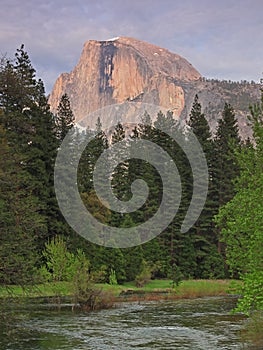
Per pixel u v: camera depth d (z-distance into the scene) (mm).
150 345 20047
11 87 43406
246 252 16984
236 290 16609
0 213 22547
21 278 21812
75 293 32906
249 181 17578
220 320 27812
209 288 46875
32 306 33688
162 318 28688
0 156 24984
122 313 31109
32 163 46938
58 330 23891
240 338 21484
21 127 45219
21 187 31328
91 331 23672
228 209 17719
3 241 22406
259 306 15820
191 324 26203
